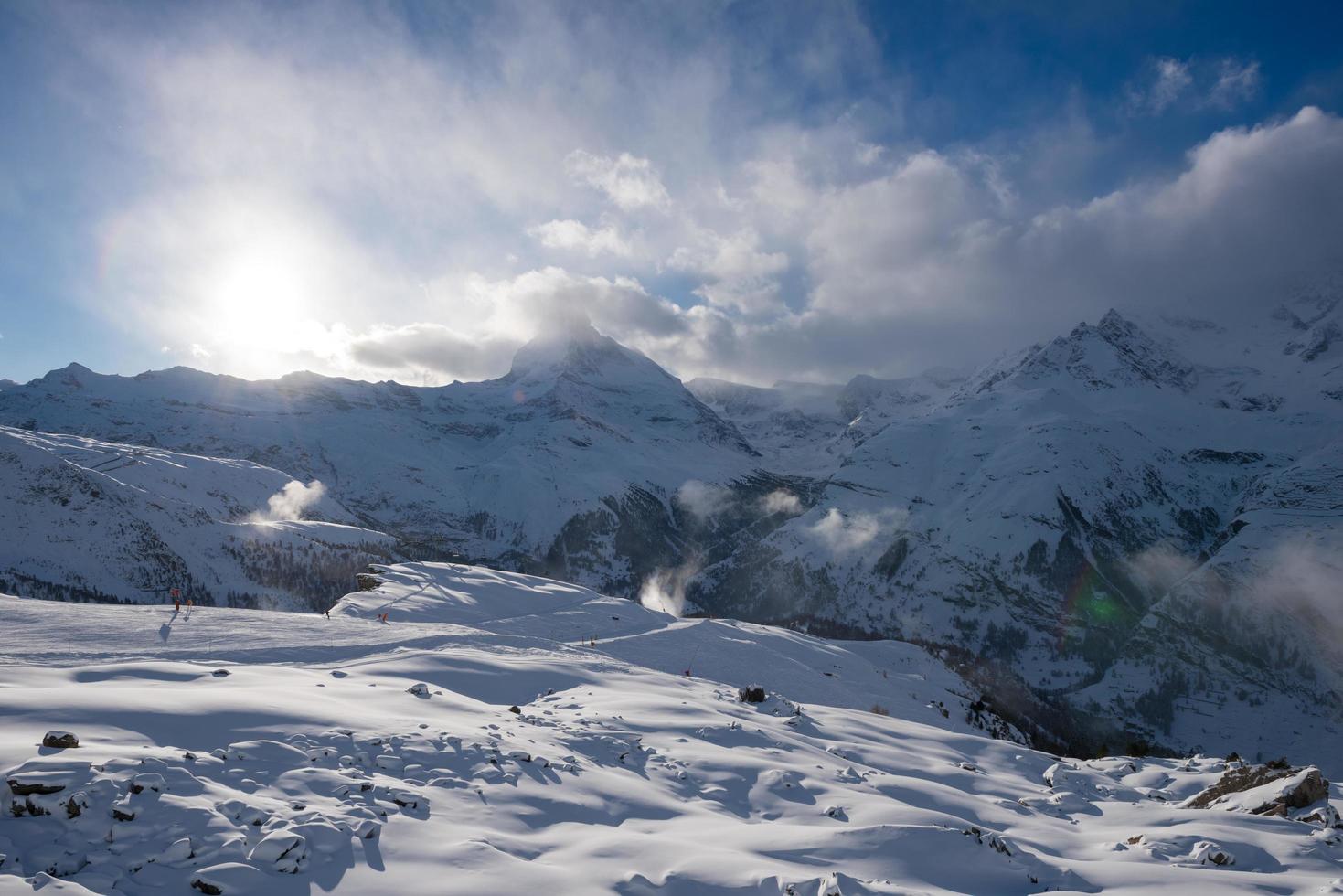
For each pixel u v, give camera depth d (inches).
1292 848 727.1
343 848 426.6
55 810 400.8
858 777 917.8
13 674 848.9
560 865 465.1
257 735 607.8
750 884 459.8
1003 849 614.2
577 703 1231.5
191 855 390.6
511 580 4008.4
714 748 958.4
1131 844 786.2
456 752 663.8
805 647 3718.0
